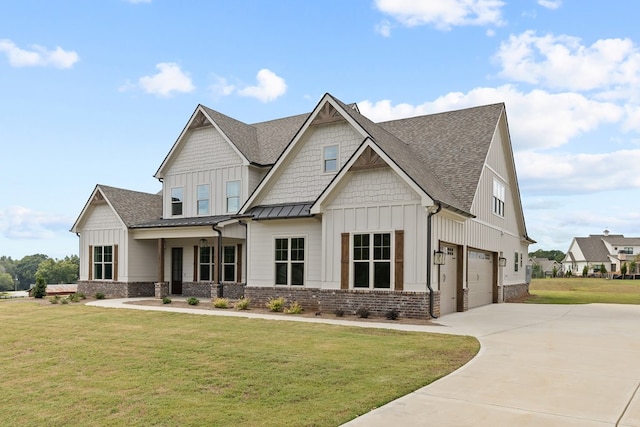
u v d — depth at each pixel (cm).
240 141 2345
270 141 2434
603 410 580
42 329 1359
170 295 2508
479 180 1939
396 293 1505
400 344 1032
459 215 1652
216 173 2372
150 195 2802
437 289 1536
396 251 1517
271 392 689
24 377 833
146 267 2514
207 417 589
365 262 1575
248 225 1934
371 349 980
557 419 548
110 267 2508
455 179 1939
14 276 10250
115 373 835
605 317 1562
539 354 916
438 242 1545
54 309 1841
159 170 2503
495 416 559
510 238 2606
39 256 10481
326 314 1602
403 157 1691
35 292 2455
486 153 2012
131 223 2456
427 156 2108
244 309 1772
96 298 2306
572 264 8638
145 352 1001
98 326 1381
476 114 2261
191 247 2480
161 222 2430
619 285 4428
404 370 796
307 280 1781
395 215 1531
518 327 1298
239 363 872
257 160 2311
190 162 2456
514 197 2688
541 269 8081
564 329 1259
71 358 972
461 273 1781
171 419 586
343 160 1816
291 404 629
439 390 668
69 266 7219
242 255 2292
